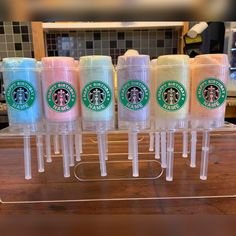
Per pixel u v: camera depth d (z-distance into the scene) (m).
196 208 0.42
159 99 0.49
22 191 0.50
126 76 0.47
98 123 0.49
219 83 0.48
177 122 0.50
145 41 1.86
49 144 0.69
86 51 1.86
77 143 0.69
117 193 0.48
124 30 1.82
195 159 0.65
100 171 0.60
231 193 0.48
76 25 1.59
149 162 0.66
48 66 0.47
